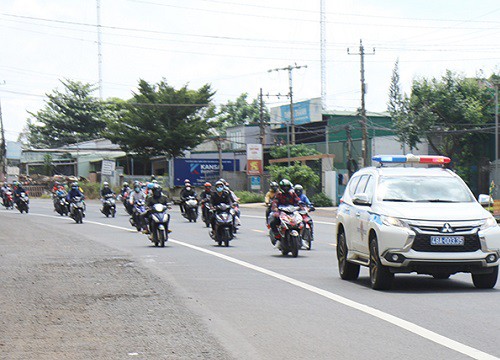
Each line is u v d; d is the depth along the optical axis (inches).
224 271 745.6
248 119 5073.8
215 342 388.2
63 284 653.3
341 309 492.4
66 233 1365.7
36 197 3814.0
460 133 2699.3
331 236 1286.9
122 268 780.6
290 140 3740.2
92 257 909.8
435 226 558.6
